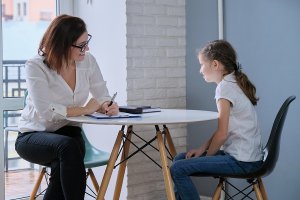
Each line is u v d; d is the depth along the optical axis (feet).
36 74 8.02
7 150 10.96
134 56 10.69
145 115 8.14
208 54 8.20
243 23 10.53
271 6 10.06
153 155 11.03
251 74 10.46
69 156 7.37
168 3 11.21
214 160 7.68
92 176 9.33
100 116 7.75
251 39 10.43
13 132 11.00
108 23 10.96
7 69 10.86
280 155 10.06
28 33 11.23
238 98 7.84
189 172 7.66
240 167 7.68
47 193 7.63
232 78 8.05
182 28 11.50
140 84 10.82
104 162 8.91
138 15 10.72
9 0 10.85
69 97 8.45
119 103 10.81
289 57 9.85
